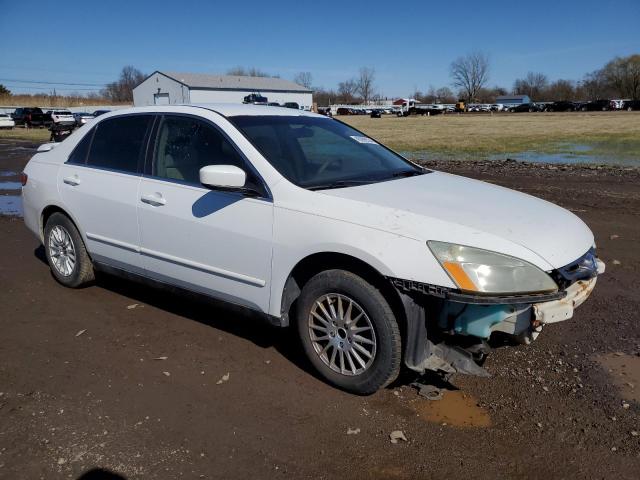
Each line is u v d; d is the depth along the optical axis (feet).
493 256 9.79
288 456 9.38
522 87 445.37
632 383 11.48
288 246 11.29
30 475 8.86
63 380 11.80
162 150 13.93
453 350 10.62
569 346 13.12
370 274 10.75
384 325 10.47
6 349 13.25
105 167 15.17
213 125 13.12
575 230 11.41
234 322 14.78
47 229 17.17
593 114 215.72
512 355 12.71
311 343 11.71
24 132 122.11
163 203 13.37
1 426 10.14
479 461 9.23
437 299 10.29
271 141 12.87
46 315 15.26
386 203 11.02
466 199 11.85
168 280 13.92
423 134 104.53
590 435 9.84
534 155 60.95
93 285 17.61
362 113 311.88
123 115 15.31
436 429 10.09
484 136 95.40
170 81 240.12
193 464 9.16
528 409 10.66
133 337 13.88
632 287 16.87
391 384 11.59
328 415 10.55
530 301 9.72
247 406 10.85
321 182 12.13
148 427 10.15
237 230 12.04
